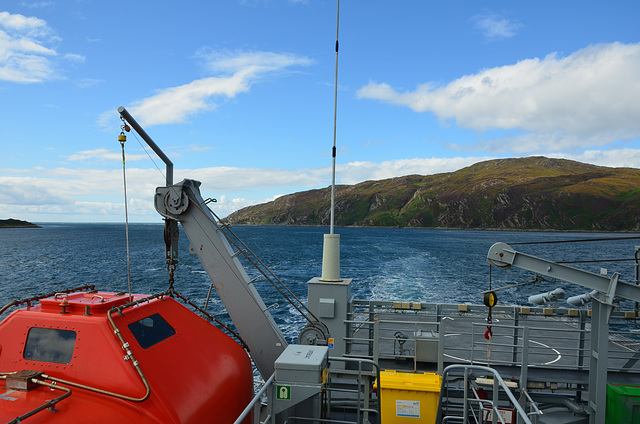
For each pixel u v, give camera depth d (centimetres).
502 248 712
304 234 18438
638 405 636
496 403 513
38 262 6075
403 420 644
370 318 852
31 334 466
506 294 3622
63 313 483
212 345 579
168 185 704
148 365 450
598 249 11038
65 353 448
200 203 698
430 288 3841
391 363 774
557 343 1190
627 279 5231
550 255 8769
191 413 448
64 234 17300
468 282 4328
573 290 3941
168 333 533
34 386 427
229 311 695
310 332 737
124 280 4294
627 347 1162
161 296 593
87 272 4941
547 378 727
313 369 450
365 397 701
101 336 450
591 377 689
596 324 684
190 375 491
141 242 11256
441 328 701
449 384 795
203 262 693
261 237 15050
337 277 819
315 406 519
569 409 754
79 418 394
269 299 3419
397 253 8219
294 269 5456
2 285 4009
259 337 696
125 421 402
